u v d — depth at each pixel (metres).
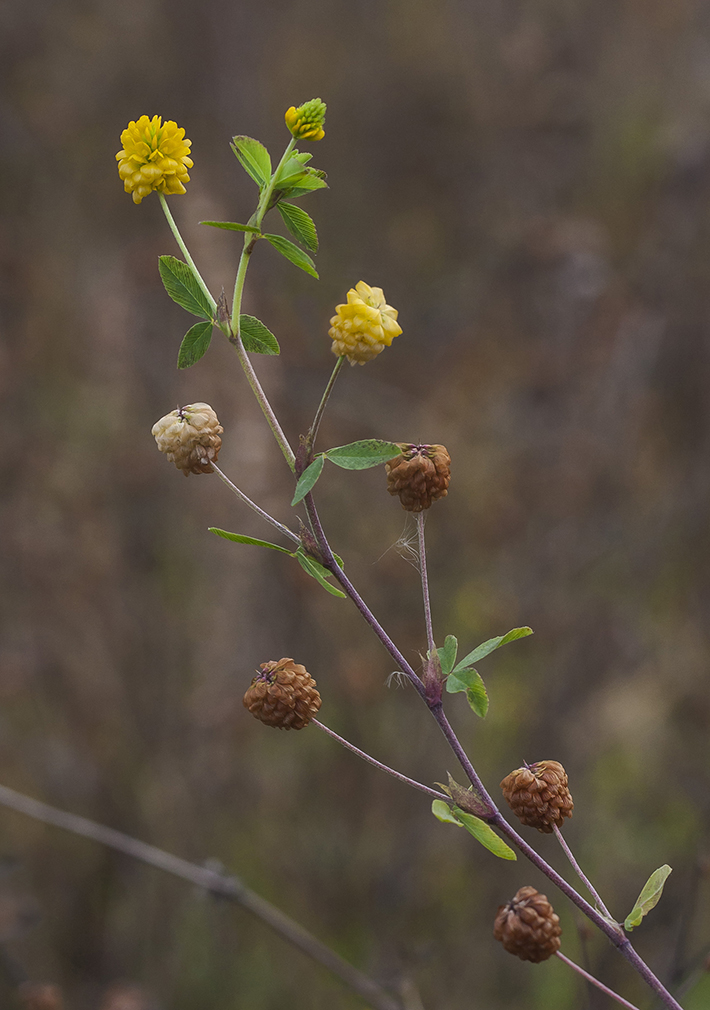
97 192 5.86
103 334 4.79
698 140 5.50
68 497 4.34
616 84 6.25
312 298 5.41
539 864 1.21
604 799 3.88
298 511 4.33
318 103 1.21
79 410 4.61
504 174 6.26
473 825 1.21
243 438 4.09
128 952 3.61
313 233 1.22
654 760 3.95
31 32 6.30
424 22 6.80
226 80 6.21
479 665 4.22
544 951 1.21
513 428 4.91
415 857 3.77
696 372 4.86
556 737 3.98
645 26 6.38
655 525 4.49
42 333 4.86
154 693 3.98
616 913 3.51
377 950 3.52
